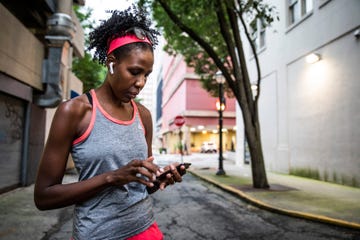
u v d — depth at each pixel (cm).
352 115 984
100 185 109
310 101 1216
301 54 1280
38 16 1099
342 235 507
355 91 973
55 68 1017
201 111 3766
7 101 805
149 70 126
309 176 1216
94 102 126
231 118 3850
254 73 1738
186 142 3722
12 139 843
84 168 122
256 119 991
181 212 665
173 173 121
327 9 1114
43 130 1074
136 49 122
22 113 905
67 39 1034
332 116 1081
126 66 121
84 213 125
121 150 125
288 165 1372
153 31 140
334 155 1070
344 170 1017
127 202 129
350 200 761
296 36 1320
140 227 131
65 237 466
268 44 1577
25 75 873
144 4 924
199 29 1317
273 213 662
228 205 749
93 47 140
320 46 1152
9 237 457
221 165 1397
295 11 1368
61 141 119
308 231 529
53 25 1022
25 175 910
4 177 800
